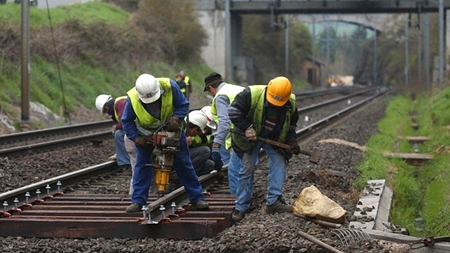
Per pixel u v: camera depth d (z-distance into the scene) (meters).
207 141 15.16
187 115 12.00
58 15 50.41
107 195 14.01
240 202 11.59
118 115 16.89
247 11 70.56
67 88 39.78
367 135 28.73
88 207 12.27
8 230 10.80
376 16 134.75
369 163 17.91
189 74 64.50
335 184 15.14
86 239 10.57
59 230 10.69
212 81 13.42
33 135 25.89
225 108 12.94
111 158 18.62
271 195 11.60
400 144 26.47
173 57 63.84
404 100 66.25
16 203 12.23
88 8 59.78
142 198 11.44
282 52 102.12
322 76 152.00
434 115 34.69
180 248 9.92
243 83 75.06
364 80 163.75
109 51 50.28
